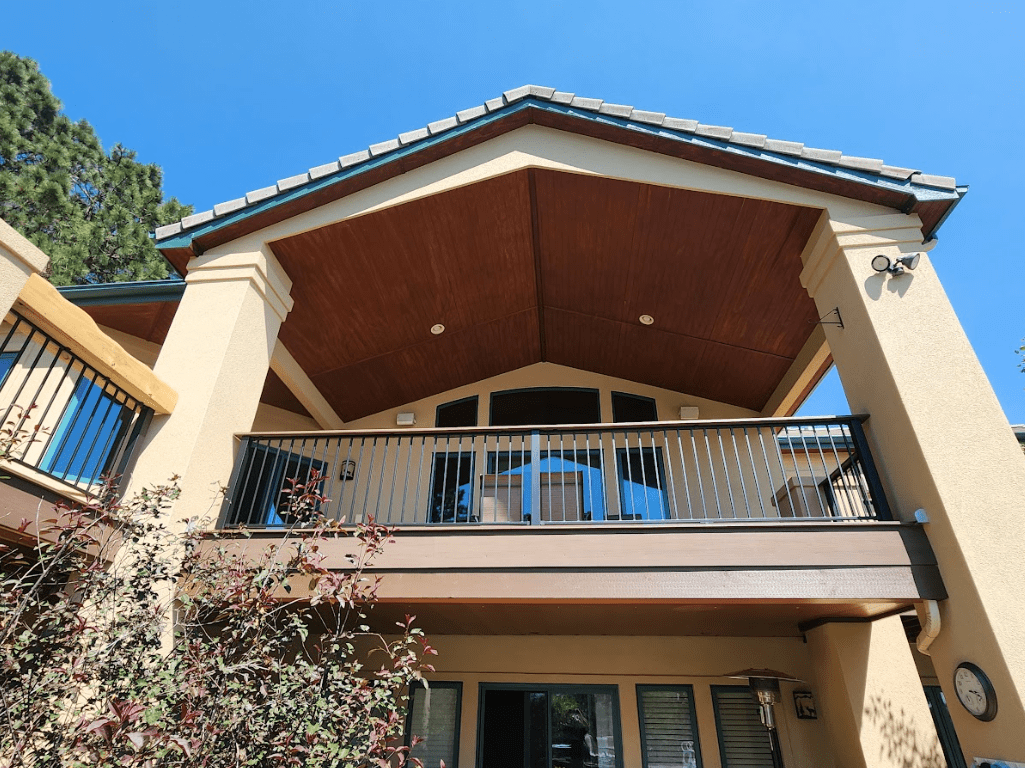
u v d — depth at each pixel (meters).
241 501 4.72
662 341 7.49
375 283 6.39
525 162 5.54
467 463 7.80
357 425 8.31
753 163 5.20
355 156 5.59
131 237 14.45
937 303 4.52
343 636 3.27
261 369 5.43
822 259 5.16
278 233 5.55
